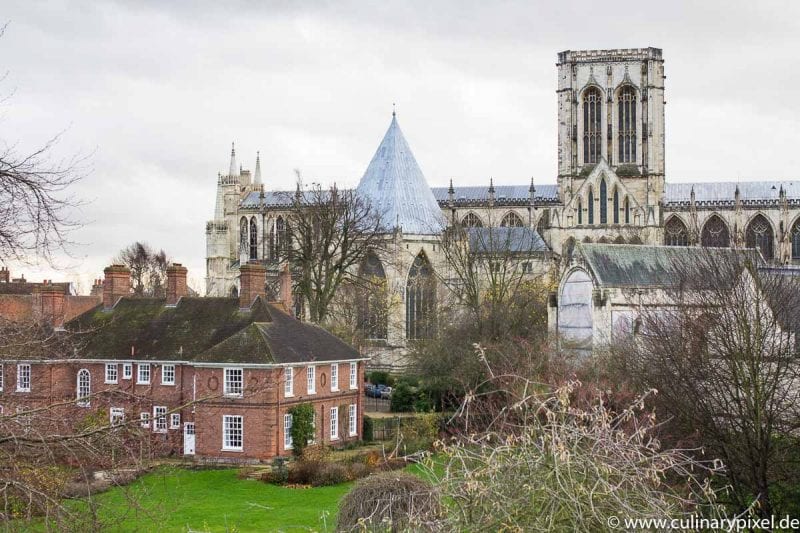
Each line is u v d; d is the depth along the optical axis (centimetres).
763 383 5659
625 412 3316
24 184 3575
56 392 9556
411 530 2997
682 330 7038
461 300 14638
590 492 2698
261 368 9588
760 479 5259
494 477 2878
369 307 17050
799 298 7750
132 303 11369
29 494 3506
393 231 17900
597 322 12388
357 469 8781
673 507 3098
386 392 14462
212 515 7119
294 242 18512
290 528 6700
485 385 10344
